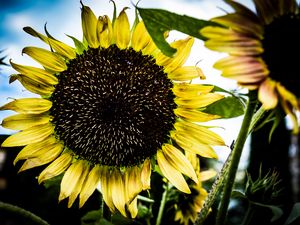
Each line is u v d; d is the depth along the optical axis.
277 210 0.15
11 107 0.19
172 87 0.19
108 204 0.19
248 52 0.13
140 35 0.19
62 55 0.19
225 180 0.15
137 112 0.20
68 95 0.20
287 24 0.14
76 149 0.21
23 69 0.19
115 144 0.21
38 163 0.20
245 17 0.13
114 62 0.19
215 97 0.17
